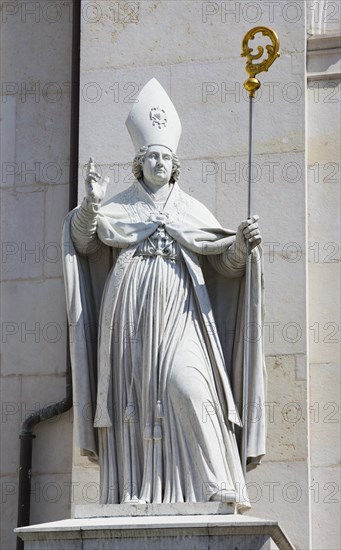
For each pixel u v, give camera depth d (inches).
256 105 815.1
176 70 829.8
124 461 694.5
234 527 642.2
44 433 820.6
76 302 722.2
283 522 756.0
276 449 767.1
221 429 695.1
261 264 716.0
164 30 837.2
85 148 826.2
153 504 670.5
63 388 829.8
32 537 655.8
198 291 713.6
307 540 752.3
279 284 786.2
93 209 713.6
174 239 722.2
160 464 685.9
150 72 832.3
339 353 786.2
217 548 642.8
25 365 837.2
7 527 816.3
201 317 711.7
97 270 736.3
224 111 819.4
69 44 883.4
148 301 706.2
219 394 702.5
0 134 875.4
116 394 706.2
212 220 740.0
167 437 687.7
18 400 832.9
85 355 718.5
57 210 858.8
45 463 816.9
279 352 777.6
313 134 817.5
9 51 887.7
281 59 818.8
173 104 824.3
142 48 836.0
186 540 644.7
